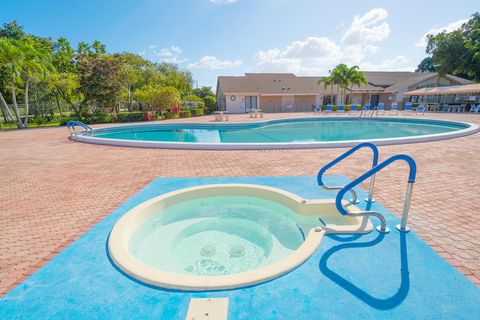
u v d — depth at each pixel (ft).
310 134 53.83
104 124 75.46
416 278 8.16
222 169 22.82
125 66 91.81
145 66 125.80
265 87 121.39
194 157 28.48
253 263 11.14
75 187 19.02
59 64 113.19
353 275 8.34
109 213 14.34
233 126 65.87
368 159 25.43
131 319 6.91
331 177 19.25
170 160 27.32
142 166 25.00
